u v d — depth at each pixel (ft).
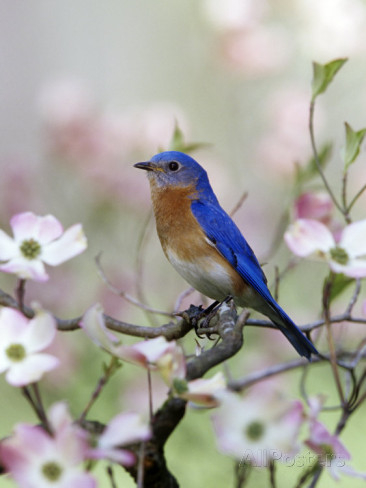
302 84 44.62
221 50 43.60
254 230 44.14
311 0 42.65
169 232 30.94
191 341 35.70
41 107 41.29
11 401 36.24
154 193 31.55
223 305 22.71
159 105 41.50
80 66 75.46
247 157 47.80
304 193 28.89
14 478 11.46
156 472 14.64
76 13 76.69
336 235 27.32
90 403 13.25
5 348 13.61
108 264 39.91
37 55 78.23
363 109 51.90
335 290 21.94
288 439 11.58
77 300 39.19
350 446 38.11
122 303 38.99
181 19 61.98
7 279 37.93
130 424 12.07
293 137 41.50
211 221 30.37
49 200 41.14
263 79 46.60
